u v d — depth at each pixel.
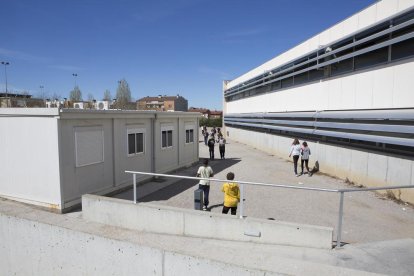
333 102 15.40
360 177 12.98
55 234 5.30
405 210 9.59
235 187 7.98
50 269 5.46
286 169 17.25
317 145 16.83
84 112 10.01
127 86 59.50
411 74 10.41
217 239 6.91
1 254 6.13
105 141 11.23
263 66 26.98
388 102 11.52
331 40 15.75
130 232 4.90
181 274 4.05
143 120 13.55
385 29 11.65
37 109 9.29
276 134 23.34
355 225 8.17
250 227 6.64
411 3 10.44
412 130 9.84
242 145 33.12
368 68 12.64
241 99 36.22
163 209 7.38
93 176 10.66
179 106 64.38
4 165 10.20
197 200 8.68
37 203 9.68
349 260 5.58
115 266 4.66
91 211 8.27
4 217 5.97
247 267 3.59
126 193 11.84
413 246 6.32
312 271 3.47
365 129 12.27
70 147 9.66
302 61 19.06
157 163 14.70
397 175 10.84
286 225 6.39
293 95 20.36
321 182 13.80
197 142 19.38
